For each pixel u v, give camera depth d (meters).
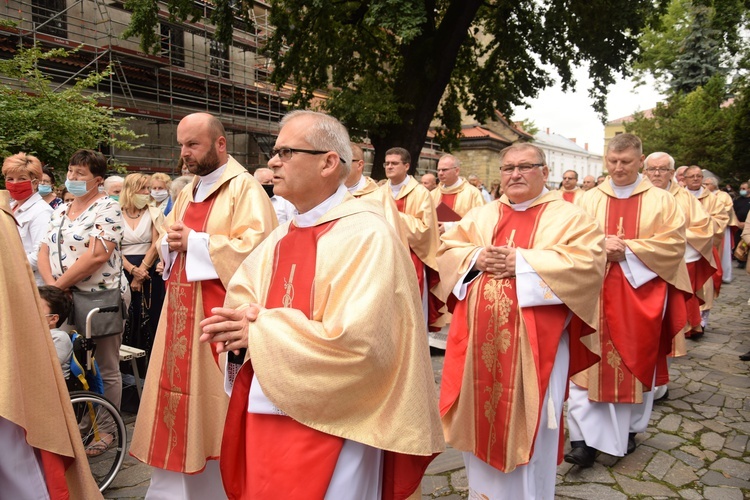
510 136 32.09
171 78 16.20
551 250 2.92
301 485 1.85
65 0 14.88
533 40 16.14
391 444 1.83
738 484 3.61
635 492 3.50
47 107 9.55
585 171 66.69
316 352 1.79
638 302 3.81
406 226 5.58
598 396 3.76
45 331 2.37
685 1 30.88
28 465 2.28
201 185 3.24
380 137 15.73
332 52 15.56
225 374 2.30
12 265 2.26
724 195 9.90
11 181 3.86
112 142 11.20
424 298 5.77
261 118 20.06
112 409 3.59
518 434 2.85
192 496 3.05
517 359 2.87
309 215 2.10
